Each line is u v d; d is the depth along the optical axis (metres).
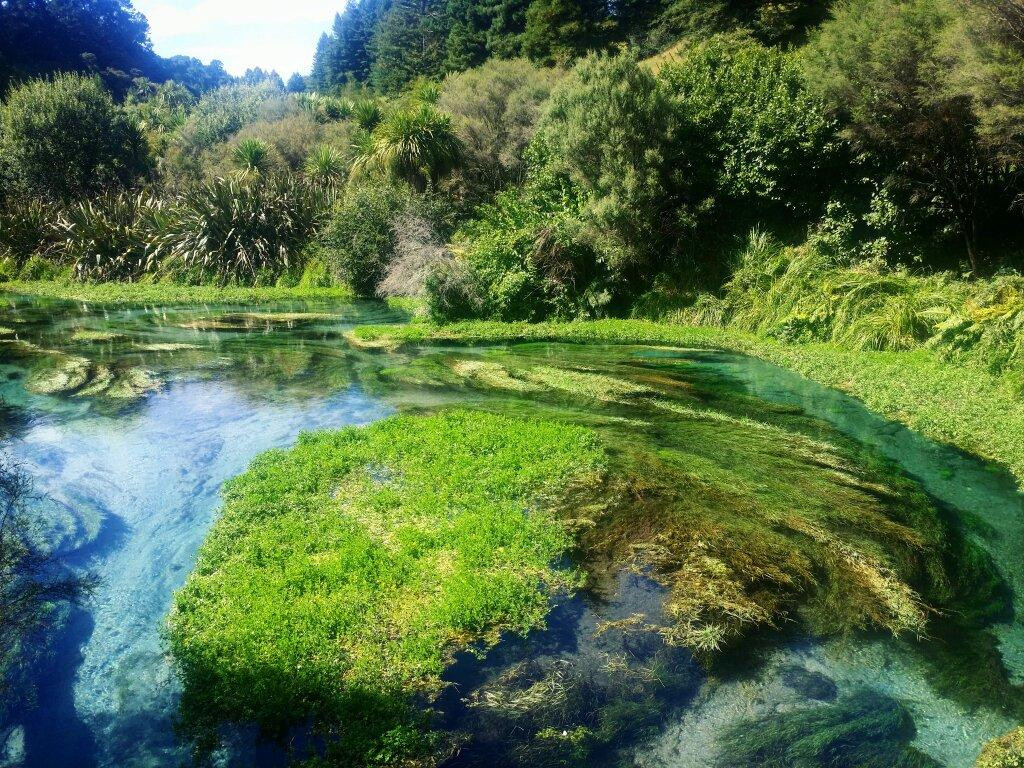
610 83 15.63
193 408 9.36
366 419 8.80
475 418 8.47
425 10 62.50
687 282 15.55
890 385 9.65
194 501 6.57
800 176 14.88
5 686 4.20
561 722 3.85
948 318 10.80
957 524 6.10
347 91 58.66
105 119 30.92
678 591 5.04
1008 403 8.49
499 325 15.02
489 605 4.75
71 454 7.71
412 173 21.97
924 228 13.99
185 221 24.16
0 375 11.09
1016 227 13.23
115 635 4.68
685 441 7.88
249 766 3.56
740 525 5.95
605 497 6.45
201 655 4.24
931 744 3.73
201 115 34.22
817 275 13.39
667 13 33.72
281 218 23.94
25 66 52.56
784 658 4.41
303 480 6.61
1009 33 9.88
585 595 5.03
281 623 4.47
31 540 5.82
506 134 22.92
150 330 15.34
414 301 18.83
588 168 15.79
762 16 25.20
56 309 18.73
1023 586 5.23
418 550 5.38
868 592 5.06
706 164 15.53
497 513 6.03
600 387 10.05
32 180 29.25
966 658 4.43
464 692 4.07
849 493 6.57
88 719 3.95
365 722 3.76
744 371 11.21
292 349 13.09
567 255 15.90
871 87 12.62
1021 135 10.69
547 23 39.62
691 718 3.90
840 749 3.67
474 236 18.59
